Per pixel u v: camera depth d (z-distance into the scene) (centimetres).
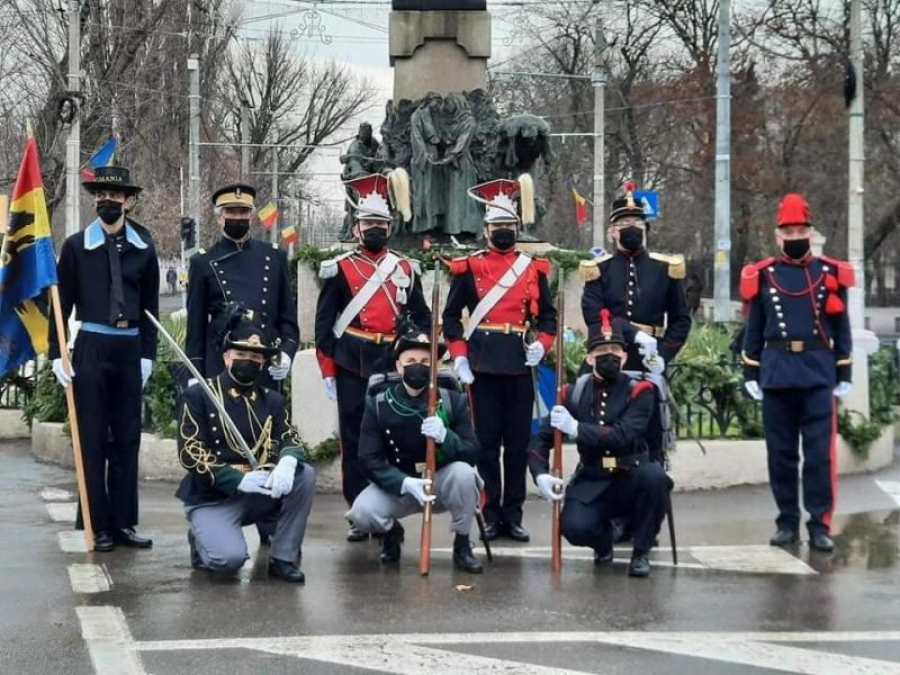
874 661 769
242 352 980
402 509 1007
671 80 5259
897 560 1038
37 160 1080
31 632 819
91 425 1057
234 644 793
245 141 5878
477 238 1588
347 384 1124
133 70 3781
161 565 1005
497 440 1123
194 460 961
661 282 1110
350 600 900
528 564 1024
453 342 1109
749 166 4922
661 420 1055
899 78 4722
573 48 5728
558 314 1043
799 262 1110
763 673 746
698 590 934
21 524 1170
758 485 1391
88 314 1069
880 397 1576
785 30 4766
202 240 5584
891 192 4831
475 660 764
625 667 754
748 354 1124
